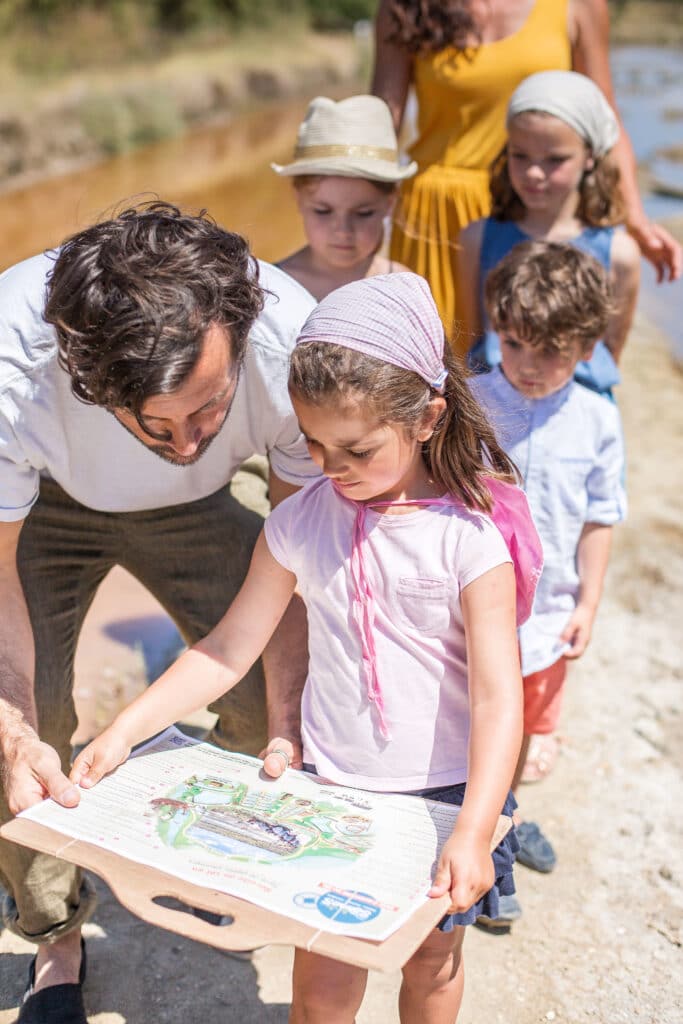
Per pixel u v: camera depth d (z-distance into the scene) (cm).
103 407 201
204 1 2517
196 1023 259
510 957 282
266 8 2781
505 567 200
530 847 312
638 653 420
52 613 257
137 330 177
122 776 205
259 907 170
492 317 300
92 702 369
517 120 345
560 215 354
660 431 640
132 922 290
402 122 411
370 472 193
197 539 262
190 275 182
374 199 368
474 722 194
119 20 2209
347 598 206
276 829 190
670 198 1238
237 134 1930
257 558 220
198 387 185
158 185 1391
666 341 831
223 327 186
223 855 183
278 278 233
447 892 176
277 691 232
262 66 2427
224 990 270
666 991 273
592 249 352
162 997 266
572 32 397
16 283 220
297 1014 213
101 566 267
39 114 1550
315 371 186
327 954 161
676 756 363
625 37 3806
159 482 243
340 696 209
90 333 180
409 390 189
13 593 235
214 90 2172
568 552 305
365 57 2888
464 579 200
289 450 241
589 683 400
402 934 165
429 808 197
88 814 193
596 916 296
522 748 307
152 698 211
